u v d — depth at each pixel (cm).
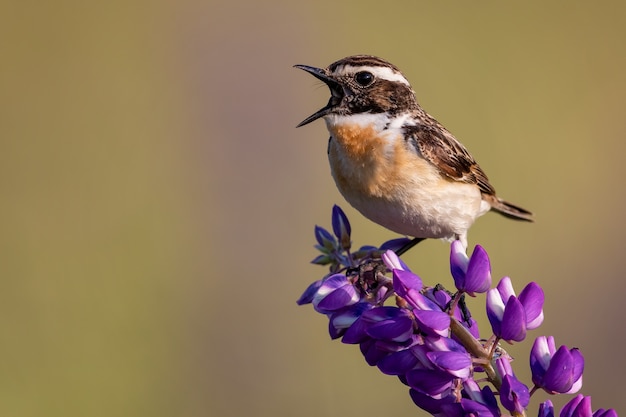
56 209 1518
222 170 1469
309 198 1434
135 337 1320
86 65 1819
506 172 1684
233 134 1502
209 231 1407
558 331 1332
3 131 1695
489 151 1714
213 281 1359
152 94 1702
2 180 1620
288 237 1389
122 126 1652
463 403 473
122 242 1456
